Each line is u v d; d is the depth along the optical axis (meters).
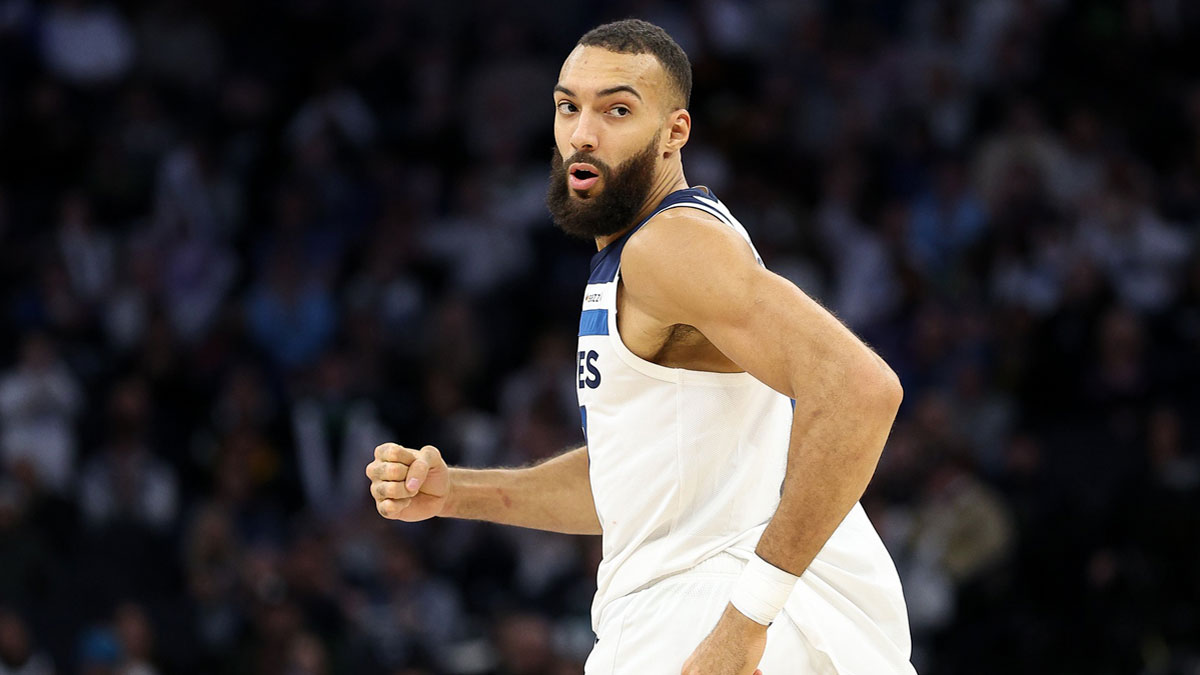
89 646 34.53
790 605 12.22
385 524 38.06
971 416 40.81
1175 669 34.22
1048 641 35.09
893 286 44.09
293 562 35.72
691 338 12.27
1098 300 42.69
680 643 12.12
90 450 41.72
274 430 41.09
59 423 40.84
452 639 36.34
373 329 43.84
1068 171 47.22
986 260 44.94
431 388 41.56
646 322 12.15
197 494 41.16
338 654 34.41
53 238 47.34
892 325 43.28
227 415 41.09
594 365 12.58
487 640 35.28
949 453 37.72
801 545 11.03
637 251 11.85
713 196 12.41
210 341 44.34
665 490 12.34
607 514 12.71
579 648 34.44
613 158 12.26
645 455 12.39
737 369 12.35
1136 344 41.97
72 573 37.22
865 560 12.65
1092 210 45.34
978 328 42.69
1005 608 36.19
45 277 45.22
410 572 36.25
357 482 39.66
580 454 14.80
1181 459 38.47
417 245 47.25
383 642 35.00
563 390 41.34
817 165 48.84
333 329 44.72
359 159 49.72
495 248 46.88
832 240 46.19
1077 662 34.84
